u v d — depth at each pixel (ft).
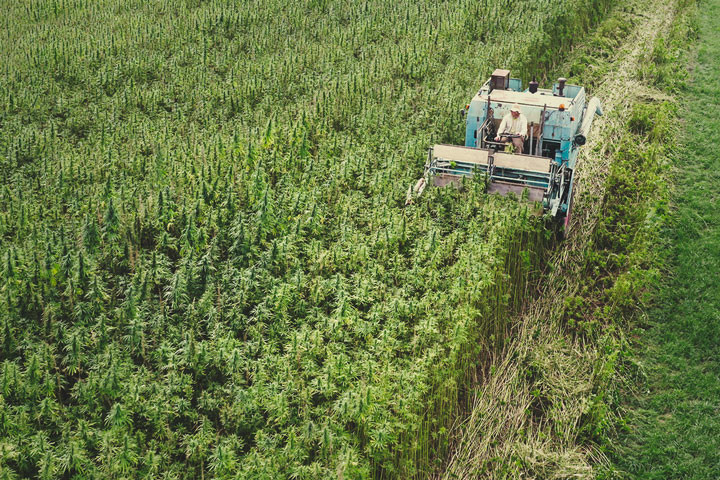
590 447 34.01
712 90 75.15
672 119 68.08
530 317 41.83
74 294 37.70
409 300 36.99
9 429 29.50
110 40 85.35
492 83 54.80
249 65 75.92
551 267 45.78
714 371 38.04
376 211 44.93
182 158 52.37
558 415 35.22
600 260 46.37
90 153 55.16
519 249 43.83
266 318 35.99
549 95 53.11
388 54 80.18
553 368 38.01
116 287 39.52
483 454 32.73
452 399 34.45
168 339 34.58
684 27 94.17
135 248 42.70
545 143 50.88
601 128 65.67
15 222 44.52
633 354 39.60
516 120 49.93
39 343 34.32
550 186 45.14
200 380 33.09
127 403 30.45
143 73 75.10
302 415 30.89
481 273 38.06
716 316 41.34
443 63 80.23
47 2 105.40
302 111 60.54
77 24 96.43
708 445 33.47
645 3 107.24
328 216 47.11
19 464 28.55
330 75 72.23
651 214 51.31
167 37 86.12
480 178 45.80
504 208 44.09
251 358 33.60
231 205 45.68
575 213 52.06
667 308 42.91
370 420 30.04
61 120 64.44
